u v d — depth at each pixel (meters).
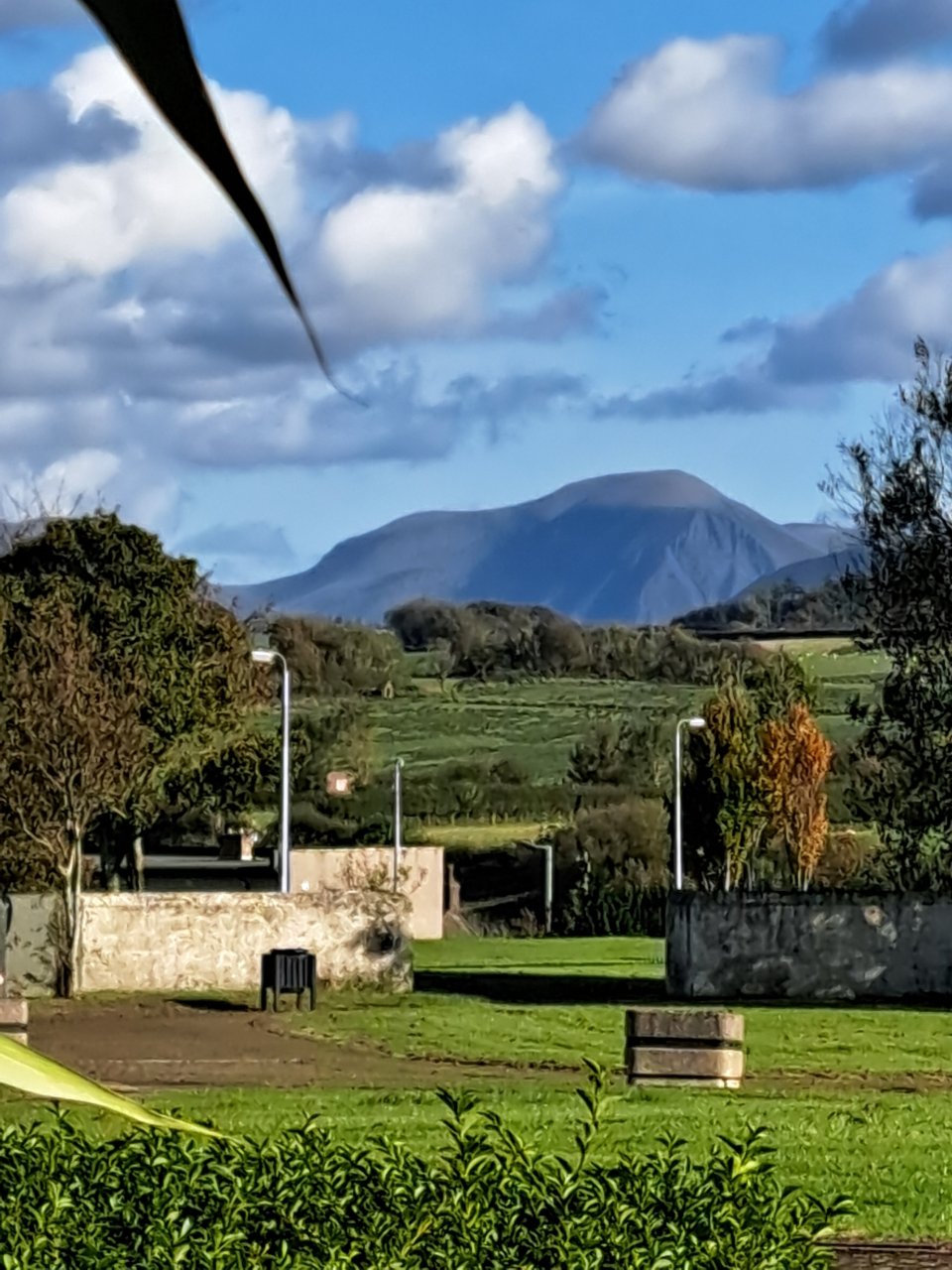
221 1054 24.91
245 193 1.00
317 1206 7.38
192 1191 7.54
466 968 43.41
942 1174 13.83
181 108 0.98
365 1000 34.69
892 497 34.84
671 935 36.03
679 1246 7.10
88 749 34.88
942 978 35.28
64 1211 7.27
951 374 34.69
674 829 45.53
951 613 34.72
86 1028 28.95
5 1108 11.73
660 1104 17.92
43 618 35.91
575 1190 7.50
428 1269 7.07
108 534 43.44
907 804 35.50
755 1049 25.50
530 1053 25.16
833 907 35.66
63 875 35.38
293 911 37.16
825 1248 8.23
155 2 0.97
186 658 43.84
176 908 36.91
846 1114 17.42
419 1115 16.47
